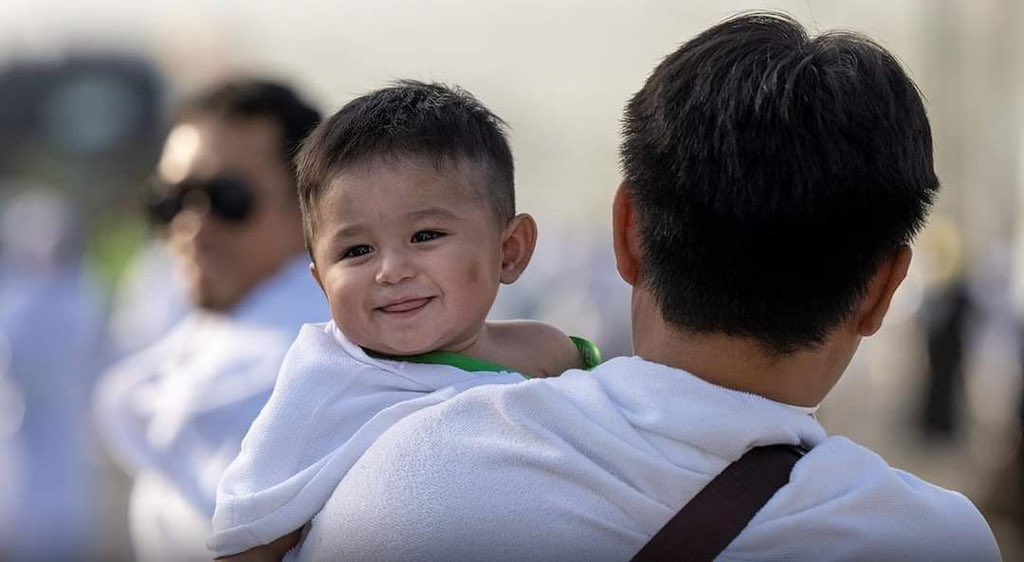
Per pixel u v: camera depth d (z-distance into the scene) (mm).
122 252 14742
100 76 16344
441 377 2469
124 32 16969
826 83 2109
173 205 4457
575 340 2832
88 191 15852
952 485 12727
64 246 8055
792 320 2154
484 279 2561
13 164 16016
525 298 14203
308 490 2357
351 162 2521
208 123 4477
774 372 2197
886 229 2148
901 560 2168
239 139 4422
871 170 2109
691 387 2150
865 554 2137
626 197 2281
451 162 2521
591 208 19891
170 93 16734
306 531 2414
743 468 2127
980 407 13953
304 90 4703
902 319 15227
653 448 2133
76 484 7711
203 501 4008
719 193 2098
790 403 2234
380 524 2207
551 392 2186
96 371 7895
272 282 4355
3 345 7629
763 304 2143
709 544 2076
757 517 2094
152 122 16375
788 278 2129
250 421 4020
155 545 4164
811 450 2184
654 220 2188
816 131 2086
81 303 7926
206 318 4449
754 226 2100
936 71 19531
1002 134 19578
